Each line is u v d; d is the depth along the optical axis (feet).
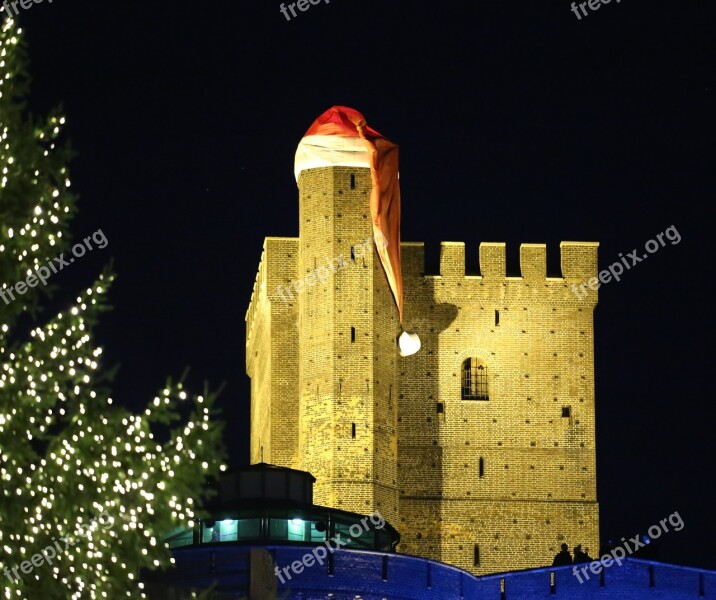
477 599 303.07
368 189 391.86
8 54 242.78
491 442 398.01
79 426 236.02
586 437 399.85
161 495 237.04
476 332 402.11
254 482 304.71
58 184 241.76
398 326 393.29
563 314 404.98
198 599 246.06
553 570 304.91
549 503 396.37
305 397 386.73
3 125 239.71
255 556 266.57
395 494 386.93
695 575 305.32
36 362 235.81
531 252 406.62
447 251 404.77
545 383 401.49
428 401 398.01
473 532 393.91
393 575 288.92
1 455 231.09
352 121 394.93
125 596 233.14
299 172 394.32
